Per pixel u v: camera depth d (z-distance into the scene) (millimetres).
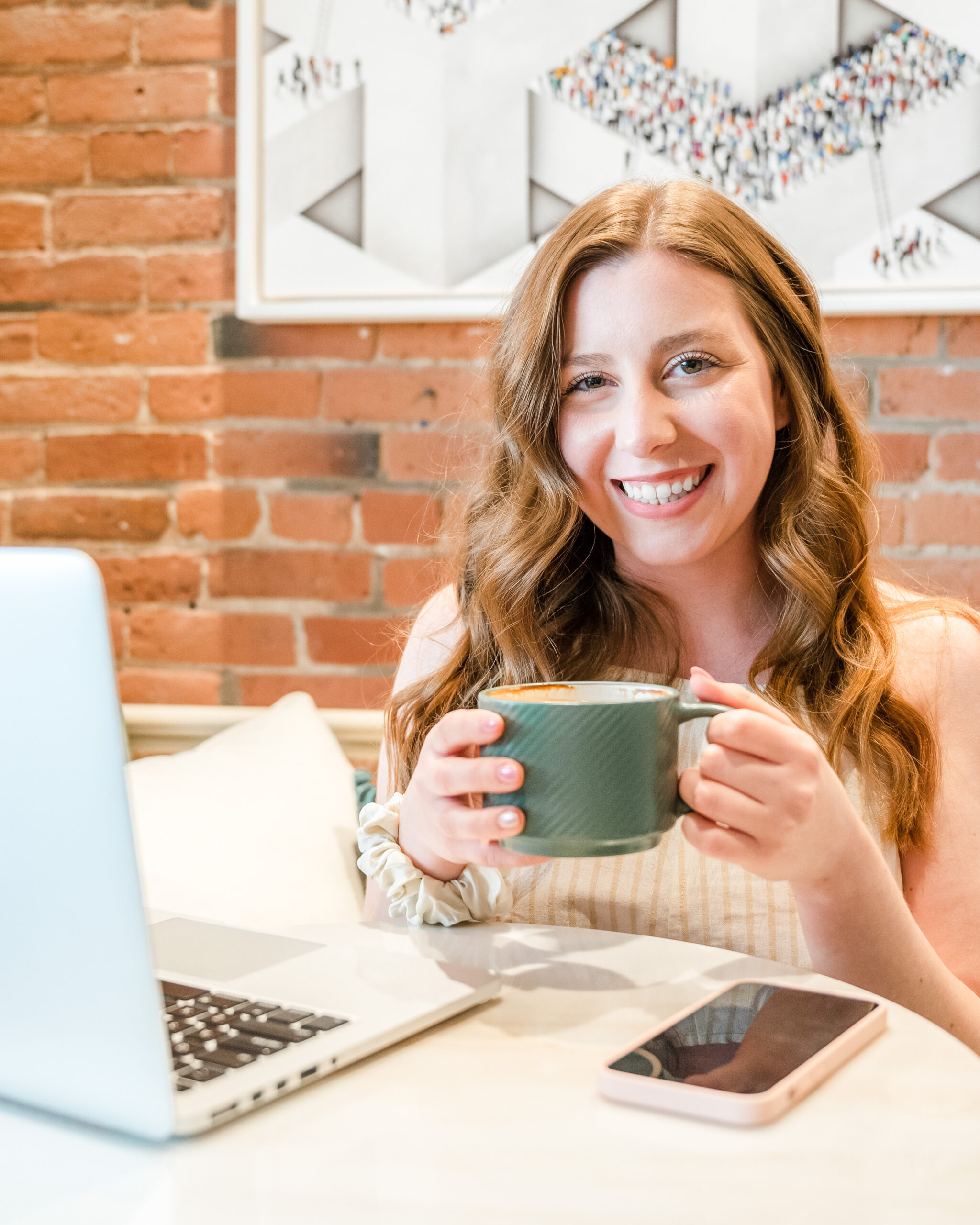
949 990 767
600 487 948
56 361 1662
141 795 1249
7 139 1647
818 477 1004
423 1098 539
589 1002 660
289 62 1547
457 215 1541
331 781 1350
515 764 635
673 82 1485
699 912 928
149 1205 448
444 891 810
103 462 1662
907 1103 527
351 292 1566
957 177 1447
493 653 1068
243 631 1646
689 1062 548
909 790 922
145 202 1629
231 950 725
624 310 888
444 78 1524
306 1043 566
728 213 953
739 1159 478
